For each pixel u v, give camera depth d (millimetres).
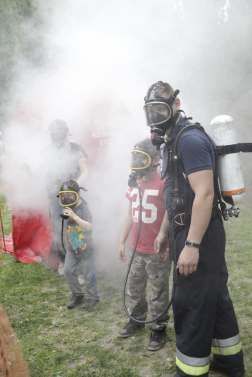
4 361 1668
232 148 1658
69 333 2520
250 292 2902
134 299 2443
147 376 2018
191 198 1630
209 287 1637
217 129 1668
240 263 3553
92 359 2211
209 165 1546
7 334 2416
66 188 2770
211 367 1953
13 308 2971
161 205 2270
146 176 2338
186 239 1655
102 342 2391
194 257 1560
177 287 1709
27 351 2314
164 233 2098
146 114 1719
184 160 1577
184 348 1684
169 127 1700
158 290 2248
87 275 2891
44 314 2838
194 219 1545
